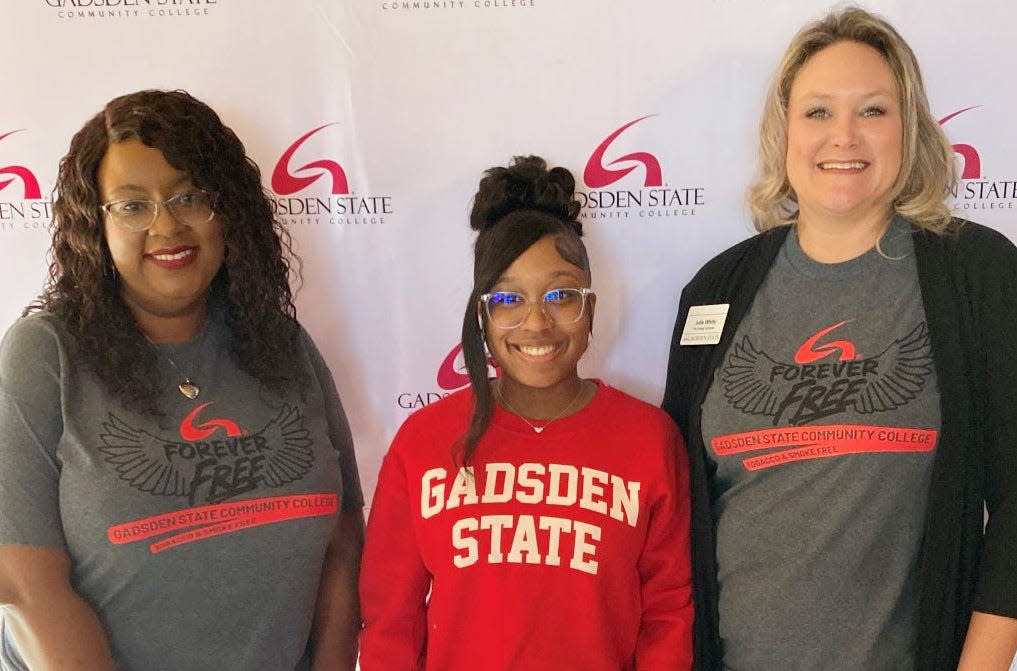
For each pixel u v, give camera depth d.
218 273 1.30
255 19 1.53
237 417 1.23
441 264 1.62
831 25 1.23
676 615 1.26
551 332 1.22
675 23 1.51
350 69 1.54
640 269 1.62
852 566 1.14
